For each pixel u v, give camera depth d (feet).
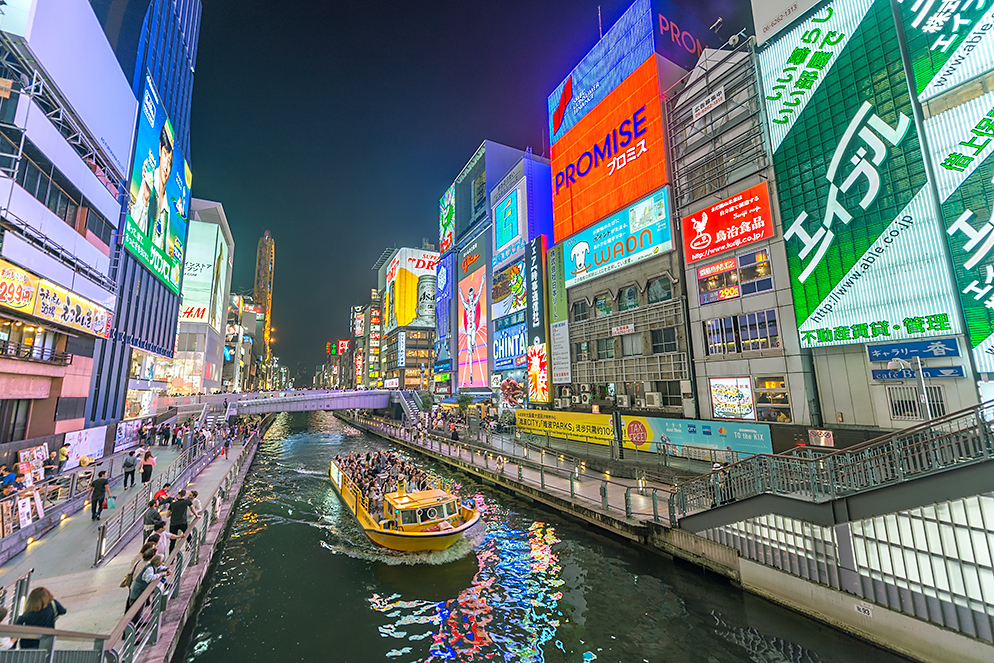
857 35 61.82
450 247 268.21
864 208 59.82
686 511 52.80
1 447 59.16
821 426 63.82
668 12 106.42
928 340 53.01
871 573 30.83
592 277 115.96
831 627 32.86
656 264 95.96
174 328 147.13
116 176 90.58
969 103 51.29
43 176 65.62
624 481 74.74
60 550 40.27
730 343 77.66
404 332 385.29
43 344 68.23
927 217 53.93
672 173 94.22
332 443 167.02
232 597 40.63
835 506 33.12
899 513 29.50
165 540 34.81
